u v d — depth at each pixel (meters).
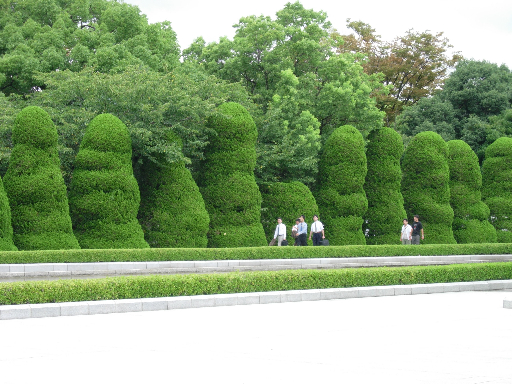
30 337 7.98
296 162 28.53
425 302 12.74
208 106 24.47
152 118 23.44
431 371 6.26
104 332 8.43
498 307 12.01
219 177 26.23
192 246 24.38
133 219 22.81
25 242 20.28
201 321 9.56
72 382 5.70
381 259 23.00
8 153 21.30
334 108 30.95
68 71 24.61
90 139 22.36
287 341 7.93
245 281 12.76
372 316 10.45
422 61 51.88
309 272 13.74
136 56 29.41
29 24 30.56
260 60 30.84
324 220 29.42
